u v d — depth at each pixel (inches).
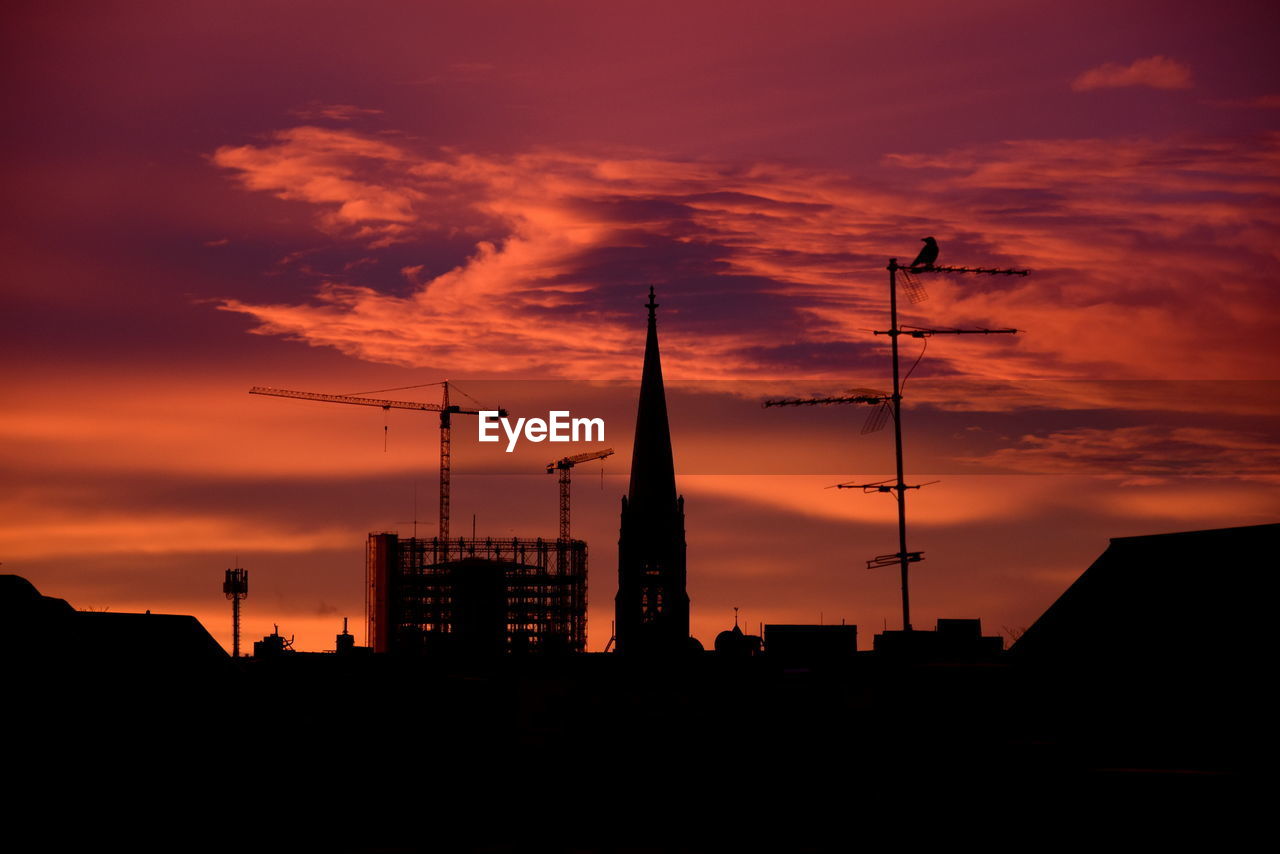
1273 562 7357.3
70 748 6594.5
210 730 7500.0
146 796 6845.5
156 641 7603.4
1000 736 7839.6
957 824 7514.8
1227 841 5949.8
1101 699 7495.1
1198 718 6983.3
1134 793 6284.5
